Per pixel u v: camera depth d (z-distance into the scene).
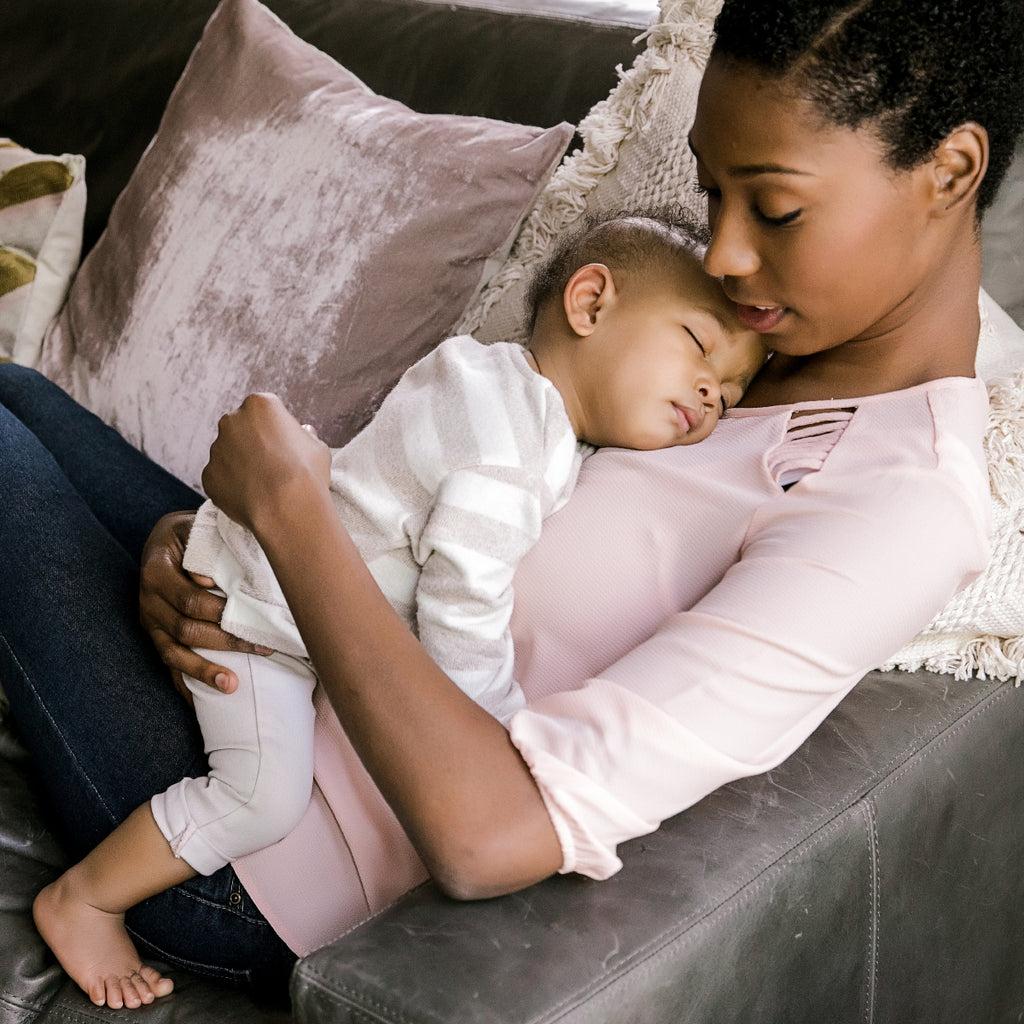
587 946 0.72
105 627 1.02
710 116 0.80
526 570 0.96
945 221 0.83
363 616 0.78
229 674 0.93
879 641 0.80
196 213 1.58
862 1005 0.93
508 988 0.69
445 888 0.75
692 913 0.76
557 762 0.74
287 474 0.84
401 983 0.69
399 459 0.93
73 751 0.99
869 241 0.81
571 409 1.00
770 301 0.86
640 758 0.75
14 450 1.10
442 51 1.63
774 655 0.77
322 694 0.97
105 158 1.90
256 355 1.47
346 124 1.51
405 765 0.74
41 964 0.95
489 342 1.36
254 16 1.66
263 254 1.50
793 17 0.74
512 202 1.40
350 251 1.44
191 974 0.97
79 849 1.01
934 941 1.00
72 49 1.94
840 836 0.86
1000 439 1.02
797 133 0.77
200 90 1.66
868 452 0.88
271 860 0.92
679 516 0.92
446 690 0.77
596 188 1.33
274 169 1.54
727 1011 0.79
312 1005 0.71
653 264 0.98
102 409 1.61
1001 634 1.03
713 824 0.84
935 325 0.93
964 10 0.75
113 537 1.21
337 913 0.91
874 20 0.74
